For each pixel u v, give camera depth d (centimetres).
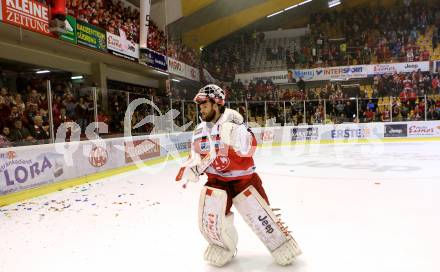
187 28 2202
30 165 701
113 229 458
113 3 1520
